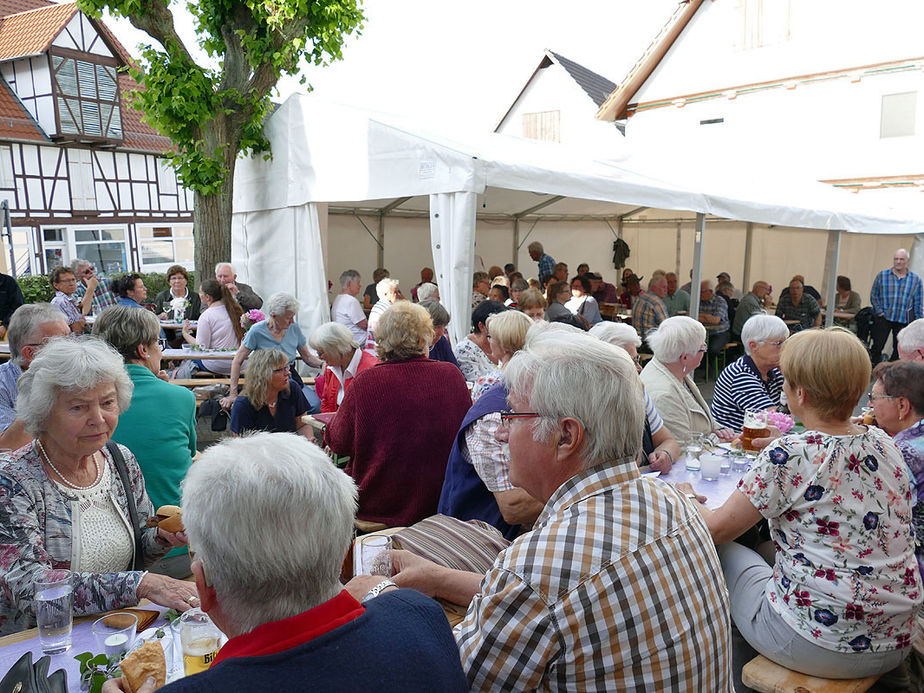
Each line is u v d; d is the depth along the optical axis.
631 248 15.55
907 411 2.75
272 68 8.45
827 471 2.01
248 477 1.03
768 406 3.78
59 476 1.91
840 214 9.16
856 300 11.81
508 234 12.68
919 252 10.94
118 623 1.58
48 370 1.82
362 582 1.62
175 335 7.92
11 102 20.59
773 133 15.34
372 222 10.72
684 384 3.66
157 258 23.92
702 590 1.30
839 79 14.28
